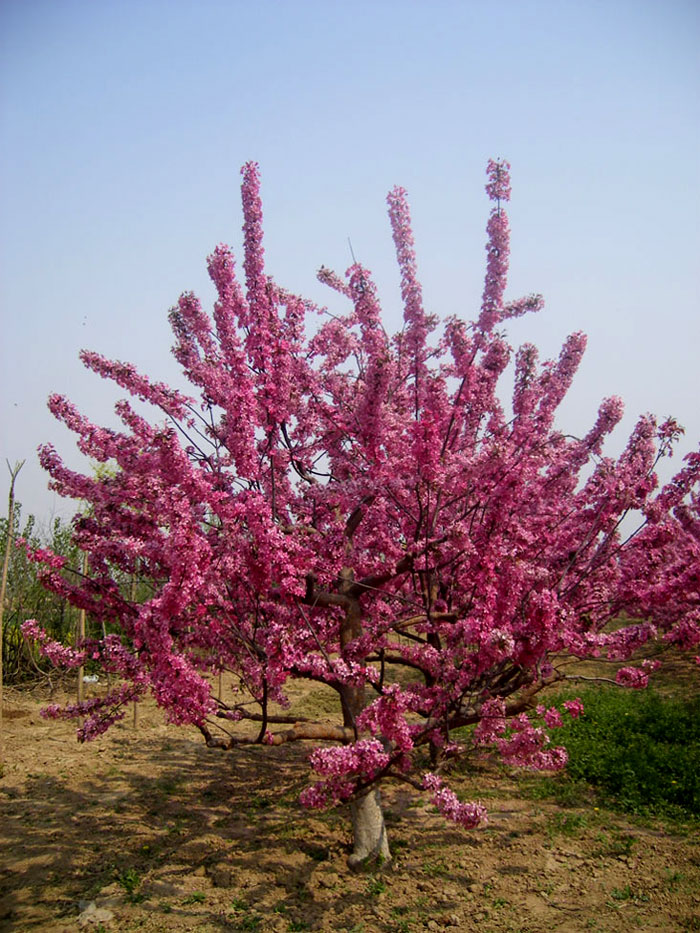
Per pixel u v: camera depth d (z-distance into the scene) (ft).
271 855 18.03
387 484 16.44
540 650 14.64
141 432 16.33
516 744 14.88
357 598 18.13
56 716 15.88
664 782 21.53
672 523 18.11
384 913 15.23
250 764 25.36
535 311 18.88
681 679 35.27
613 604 19.29
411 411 19.38
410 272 17.87
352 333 19.62
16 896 16.16
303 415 17.94
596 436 19.19
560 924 14.52
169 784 23.24
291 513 18.53
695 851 17.61
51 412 16.24
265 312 16.01
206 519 16.46
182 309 17.34
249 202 16.15
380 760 13.53
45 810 21.02
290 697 34.73
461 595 18.67
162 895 16.17
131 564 16.34
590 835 18.86
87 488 16.16
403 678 35.58
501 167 17.35
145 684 15.15
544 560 19.25
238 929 14.73
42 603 36.45
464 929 14.46
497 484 15.90
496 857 17.84
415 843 18.90
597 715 27.53
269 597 16.83
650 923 14.44
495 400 19.42
